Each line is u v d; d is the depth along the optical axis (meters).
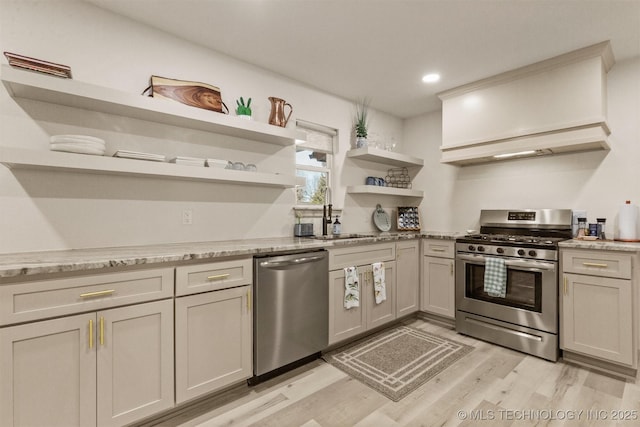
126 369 1.56
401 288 3.20
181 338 1.73
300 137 2.71
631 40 2.35
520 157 3.18
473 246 2.90
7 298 1.28
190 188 2.38
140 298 1.60
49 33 1.84
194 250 1.89
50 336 1.37
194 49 2.42
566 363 2.40
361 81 3.10
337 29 2.24
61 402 1.39
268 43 2.43
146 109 1.95
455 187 3.76
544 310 2.46
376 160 3.77
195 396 1.79
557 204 2.98
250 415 1.79
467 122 3.17
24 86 1.60
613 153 2.68
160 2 1.96
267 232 2.84
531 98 2.75
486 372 2.26
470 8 2.00
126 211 2.10
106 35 2.03
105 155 2.01
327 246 2.48
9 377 1.28
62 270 1.37
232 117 2.31
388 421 1.72
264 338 2.08
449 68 2.82
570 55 2.53
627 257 2.14
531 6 1.98
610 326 2.21
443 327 3.21
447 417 1.75
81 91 1.72
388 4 1.96
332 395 1.98
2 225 1.71
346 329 2.66
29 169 1.78
